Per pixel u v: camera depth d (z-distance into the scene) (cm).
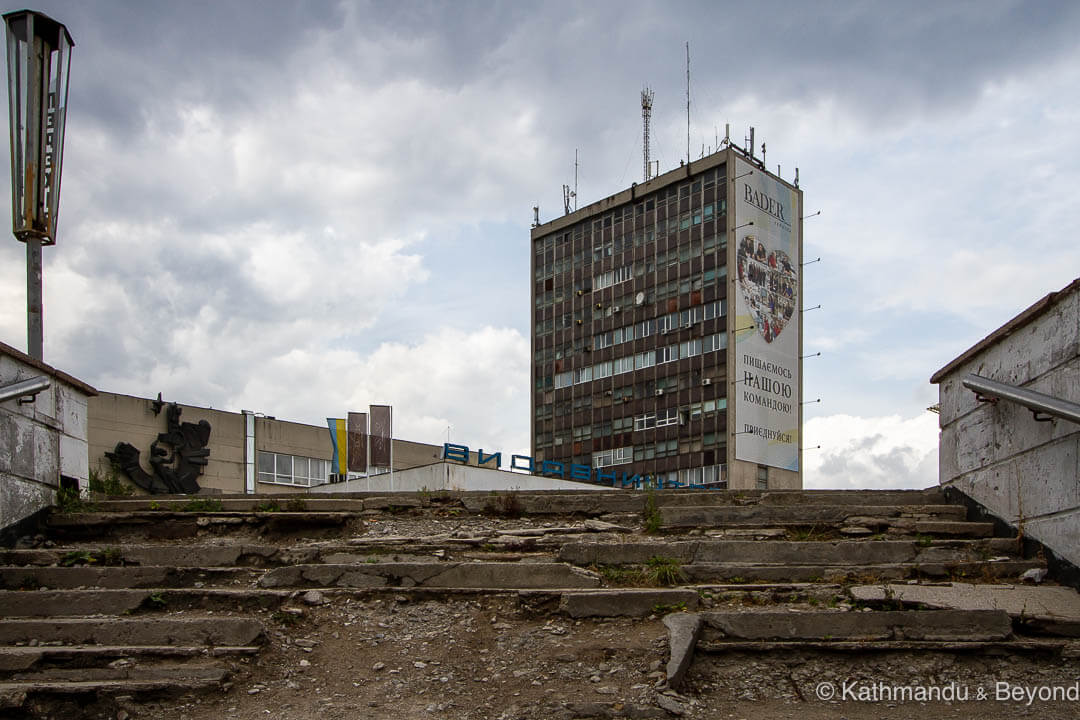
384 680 747
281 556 957
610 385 6544
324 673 760
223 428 4069
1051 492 904
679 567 912
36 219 1208
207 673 735
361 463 2609
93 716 696
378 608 856
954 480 1116
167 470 3819
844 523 1045
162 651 760
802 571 910
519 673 750
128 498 1174
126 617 825
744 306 5972
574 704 697
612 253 6681
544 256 7119
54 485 1101
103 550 959
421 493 1151
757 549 949
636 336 6450
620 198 6650
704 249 6122
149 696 713
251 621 791
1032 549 935
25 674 735
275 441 4262
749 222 6069
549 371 6938
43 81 1236
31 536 1035
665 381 6222
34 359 1051
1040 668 746
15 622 790
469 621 836
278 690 734
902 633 775
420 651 791
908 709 698
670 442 6122
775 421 6059
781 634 777
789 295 6269
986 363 1038
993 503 1017
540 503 1130
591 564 945
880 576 905
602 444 6525
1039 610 800
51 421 1097
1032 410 909
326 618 840
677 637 755
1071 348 870
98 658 753
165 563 952
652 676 730
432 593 869
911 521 1026
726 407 5859
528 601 847
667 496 1137
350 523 1103
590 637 798
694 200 6228
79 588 894
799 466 6172
